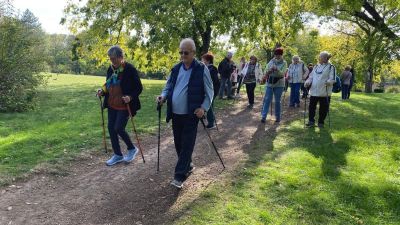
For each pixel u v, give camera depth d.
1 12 14.09
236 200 5.05
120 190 5.43
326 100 9.44
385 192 5.41
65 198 5.15
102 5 18.73
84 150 7.25
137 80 6.24
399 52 12.47
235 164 6.54
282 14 19.56
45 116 11.59
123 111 6.36
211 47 20.30
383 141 8.30
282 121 10.61
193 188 5.48
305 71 13.54
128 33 18.86
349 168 6.46
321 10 12.82
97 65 21.17
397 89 55.94
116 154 6.57
